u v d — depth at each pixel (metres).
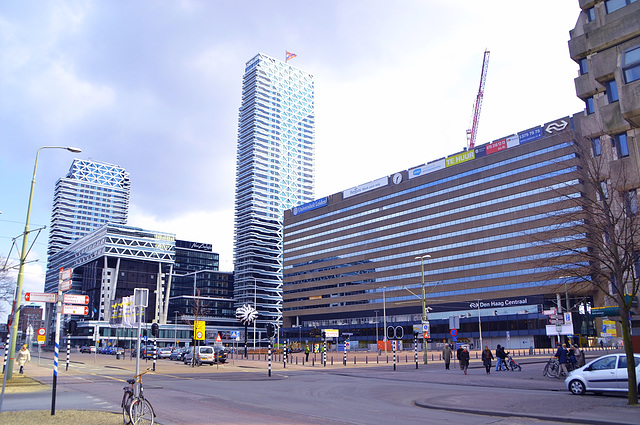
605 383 18.64
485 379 27.77
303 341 163.00
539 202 105.94
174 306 185.25
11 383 23.08
